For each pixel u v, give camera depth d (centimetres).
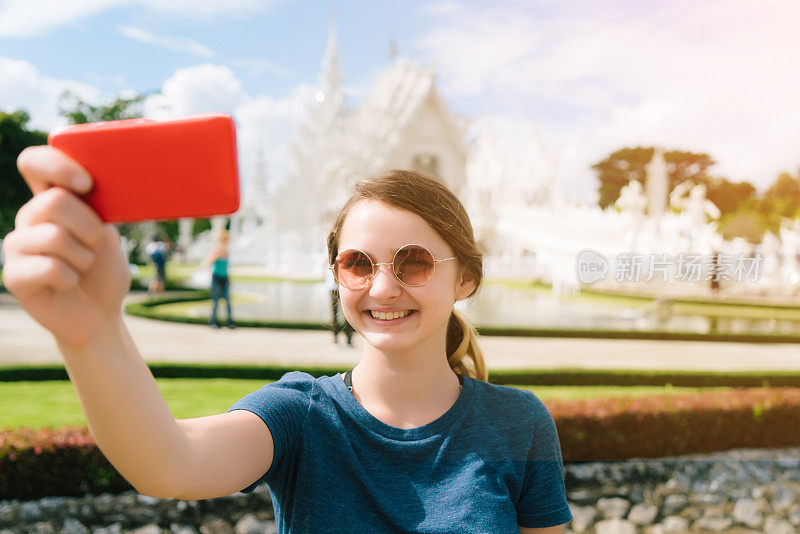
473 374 156
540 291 2253
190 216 62
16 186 2153
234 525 401
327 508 106
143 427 79
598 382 723
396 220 112
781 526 425
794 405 559
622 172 3400
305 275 2833
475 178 3375
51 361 751
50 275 57
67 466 423
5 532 376
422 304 111
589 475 478
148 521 398
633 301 1812
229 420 104
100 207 61
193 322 1213
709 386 744
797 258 1888
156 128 60
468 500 107
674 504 447
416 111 3634
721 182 3025
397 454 110
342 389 117
